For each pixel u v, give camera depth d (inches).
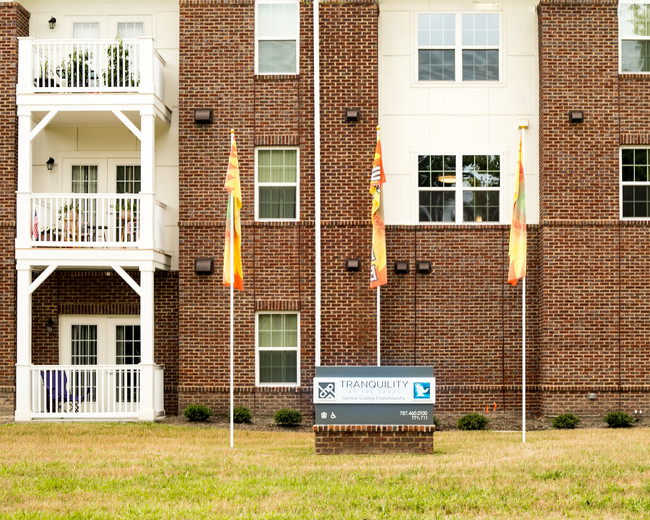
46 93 955.3
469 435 847.1
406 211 999.0
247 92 989.8
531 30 1013.8
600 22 983.0
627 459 634.2
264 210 987.9
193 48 993.5
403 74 1013.2
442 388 979.3
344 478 583.5
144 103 950.4
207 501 530.3
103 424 902.4
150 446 748.0
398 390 688.4
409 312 984.3
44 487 564.7
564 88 979.3
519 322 984.9
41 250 935.7
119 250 936.9
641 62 991.0
